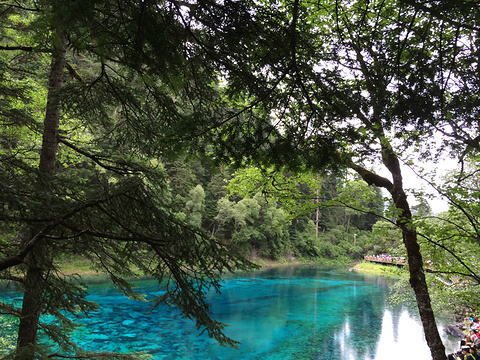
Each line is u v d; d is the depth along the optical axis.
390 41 2.46
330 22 4.07
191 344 11.16
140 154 4.39
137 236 2.55
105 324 12.62
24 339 3.51
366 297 20.69
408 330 13.91
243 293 20.66
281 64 2.23
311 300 19.27
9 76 4.71
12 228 2.54
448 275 5.74
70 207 2.33
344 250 49.66
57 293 2.98
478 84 2.10
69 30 1.65
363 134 2.53
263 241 38.34
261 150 2.81
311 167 2.92
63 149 5.52
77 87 3.49
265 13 2.03
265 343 11.75
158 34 1.87
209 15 1.95
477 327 10.31
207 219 35.78
